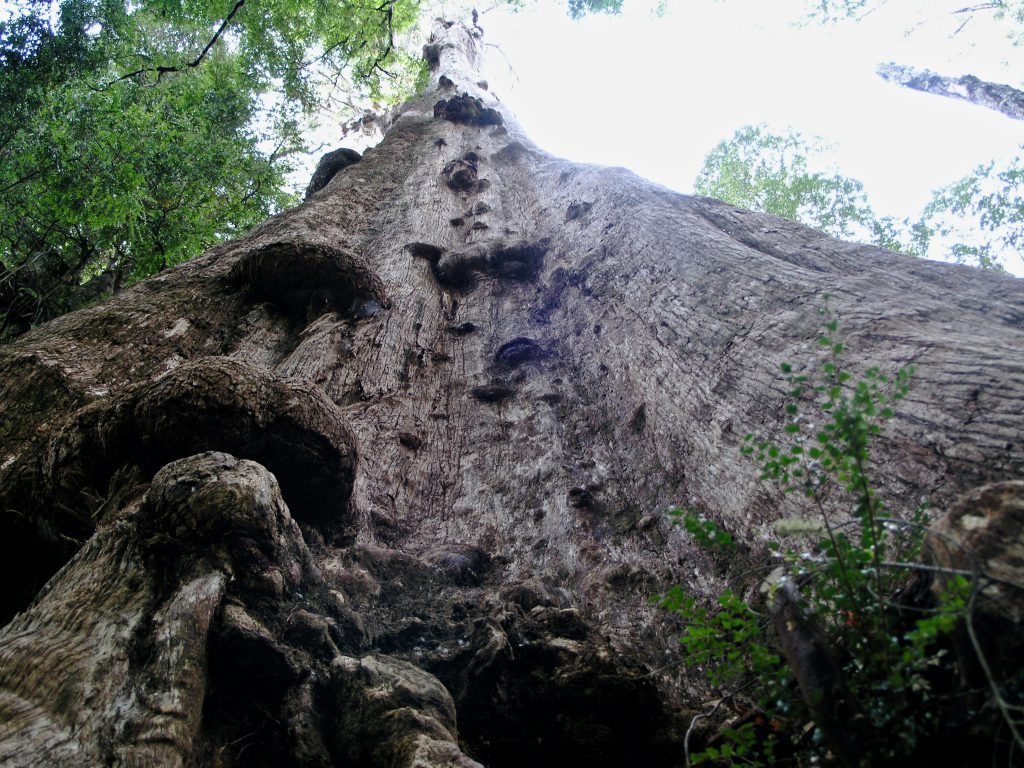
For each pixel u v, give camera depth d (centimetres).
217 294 570
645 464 401
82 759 182
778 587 191
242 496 261
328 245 575
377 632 282
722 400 355
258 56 1531
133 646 219
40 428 390
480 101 1309
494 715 255
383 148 1109
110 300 539
